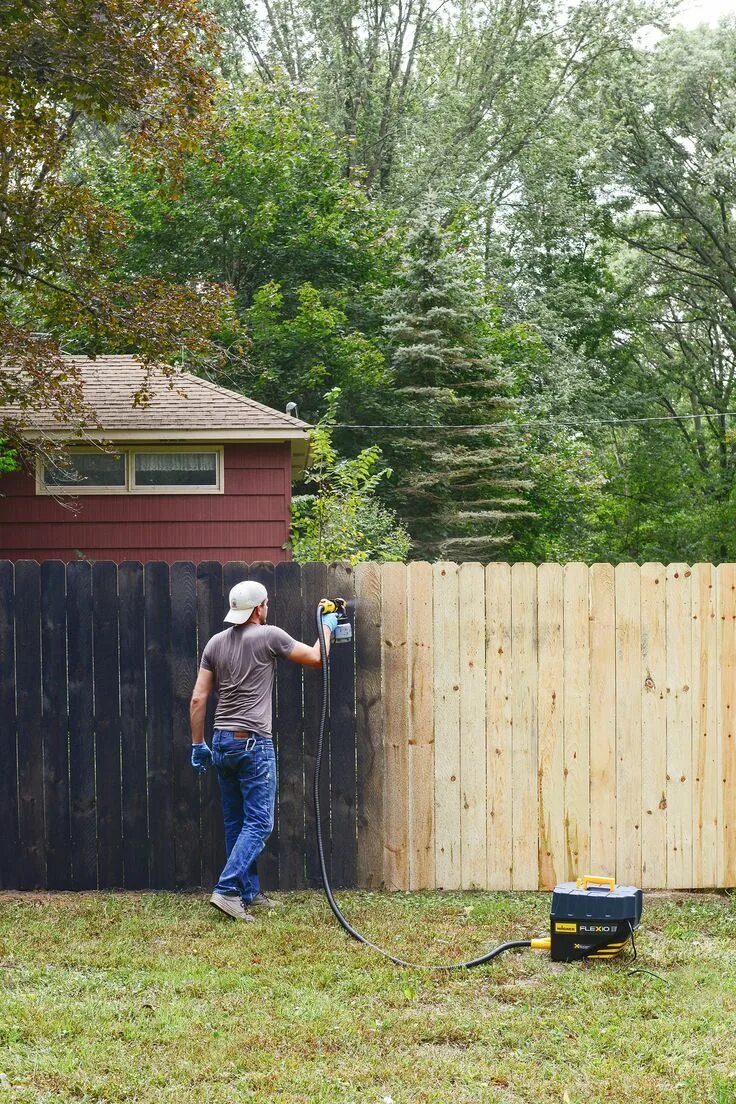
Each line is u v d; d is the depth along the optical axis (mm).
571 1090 4898
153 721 8758
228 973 6488
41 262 16250
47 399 17047
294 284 36938
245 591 8055
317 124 39219
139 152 16422
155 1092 4875
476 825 8766
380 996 6199
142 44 13820
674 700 8828
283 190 36656
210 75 15258
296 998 6102
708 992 6238
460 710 8789
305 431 21094
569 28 47500
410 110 49938
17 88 13641
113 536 21484
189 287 16828
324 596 8812
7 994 6105
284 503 21703
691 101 44469
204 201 35812
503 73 48062
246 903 8031
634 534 48344
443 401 33500
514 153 49188
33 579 8766
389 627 8789
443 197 44250
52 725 8734
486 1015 5844
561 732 8797
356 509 23188
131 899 8422
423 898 8469
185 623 8781
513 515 33719
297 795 8773
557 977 6539
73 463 21375
